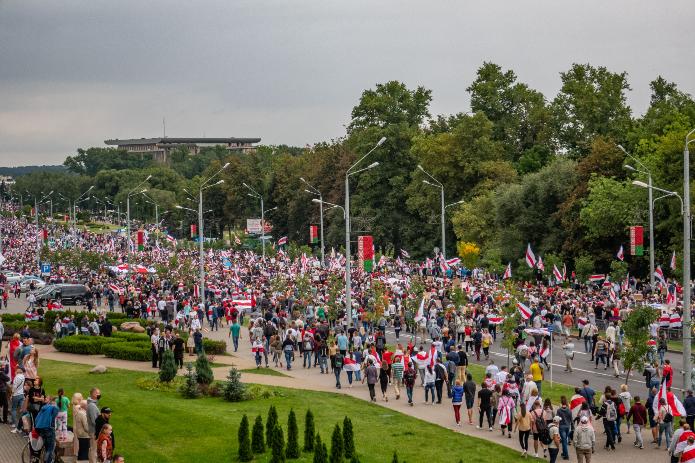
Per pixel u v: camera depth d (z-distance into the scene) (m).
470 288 101.88
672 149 112.50
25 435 46.50
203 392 60.72
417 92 192.62
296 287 111.00
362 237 97.19
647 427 54.56
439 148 164.75
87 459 42.19
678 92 150.12
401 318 93.25
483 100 184.75
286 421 53.50
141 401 56.94
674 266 100.62
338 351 65.00
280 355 77.06
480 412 53.09
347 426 44.09
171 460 44.44
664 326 78.50
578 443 45.00
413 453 47.06
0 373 50.31
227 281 127.31
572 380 66.69
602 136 145.75
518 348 67.38
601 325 90.62
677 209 109.69
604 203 117.88
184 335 85.50
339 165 189.00
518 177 163.75
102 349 78.44
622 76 166.38
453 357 61.62
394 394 63.06
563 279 114.50
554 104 180.62
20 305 133.88
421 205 170.88
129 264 152.75
